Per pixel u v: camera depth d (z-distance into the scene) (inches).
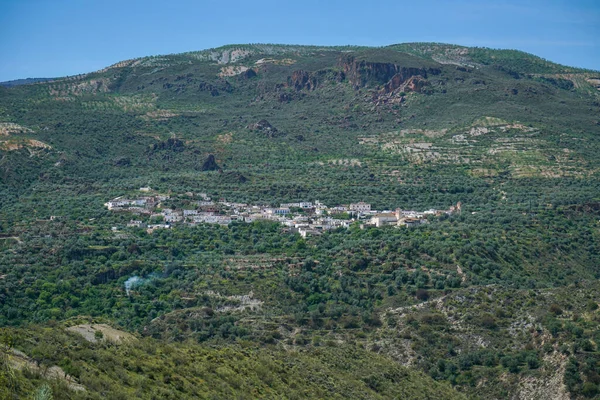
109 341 6102.4
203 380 5876.0
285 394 6264.8
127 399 4940.9
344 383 7027.6
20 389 4554.6
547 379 7406.5
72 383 4953.3
